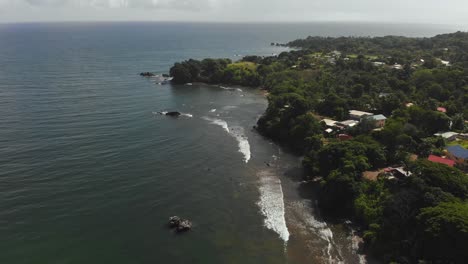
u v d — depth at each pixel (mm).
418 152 81188
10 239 53719
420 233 50031
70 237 55000
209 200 68625
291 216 64188
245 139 105375
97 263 49812
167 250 53406
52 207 62625
